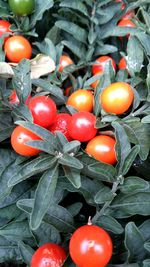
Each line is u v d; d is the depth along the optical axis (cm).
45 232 18
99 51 23
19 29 23
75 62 25
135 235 16
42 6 23
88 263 15
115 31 23
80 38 23
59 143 16
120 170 16
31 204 17
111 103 17
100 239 15
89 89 21
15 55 21
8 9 23
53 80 21
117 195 17
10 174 18
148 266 16
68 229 17
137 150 16
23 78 18
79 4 22
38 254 17
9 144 20
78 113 17
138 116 19
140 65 20
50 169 16
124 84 17
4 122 19
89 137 17
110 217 17
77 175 16
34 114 17
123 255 18
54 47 22
